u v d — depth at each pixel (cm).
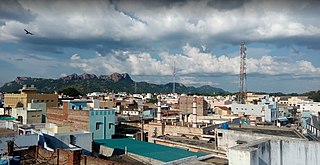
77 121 4938
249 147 1323
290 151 1498
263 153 1391
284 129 3894
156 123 5500
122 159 3388
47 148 3088
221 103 12738
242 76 11388
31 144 3059
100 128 4853
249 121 6319
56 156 2800
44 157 2881
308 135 3619
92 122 4772
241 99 11569
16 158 2512
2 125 4241
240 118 6812
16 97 7788
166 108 10938
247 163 1241
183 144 4034
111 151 3816
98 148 4006
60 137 3362
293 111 11444
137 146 3869
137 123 6103
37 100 7612
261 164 1359
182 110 8888
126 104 11719
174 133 5122
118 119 6800
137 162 3275
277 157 1457
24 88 8106
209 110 10081
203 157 2242
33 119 5809
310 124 4784
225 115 7981
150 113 8431
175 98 16650
